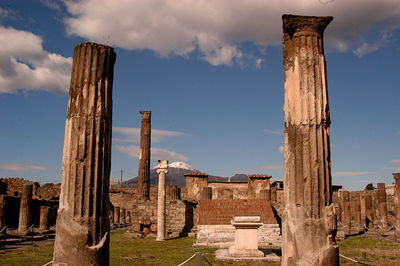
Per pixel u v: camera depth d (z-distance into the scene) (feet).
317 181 29.30
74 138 30.04
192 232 93.86
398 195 103.65
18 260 53.21
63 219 28.76
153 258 56.59
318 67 31.07
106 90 31.48
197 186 155.63
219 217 80.94
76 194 29.09
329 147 30.58
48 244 75.72
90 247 28.32
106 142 30.96
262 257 54.39
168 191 113.29
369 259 53.21
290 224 29.35
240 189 166.91
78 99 30.60
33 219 127.03
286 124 31.19
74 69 31.53
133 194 186.91
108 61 31.91
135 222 95.61
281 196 162.61
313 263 28.07
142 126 111.55
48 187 182.50
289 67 31.55
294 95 30.78
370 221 111.14
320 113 30.30
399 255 57.06
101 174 30.14
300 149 29.89
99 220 29.40
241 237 56.08
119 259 55.36
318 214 28.96
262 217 81.76
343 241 77.30
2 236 80.94
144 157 109.09
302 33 31.53
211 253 61.98
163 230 84.84
